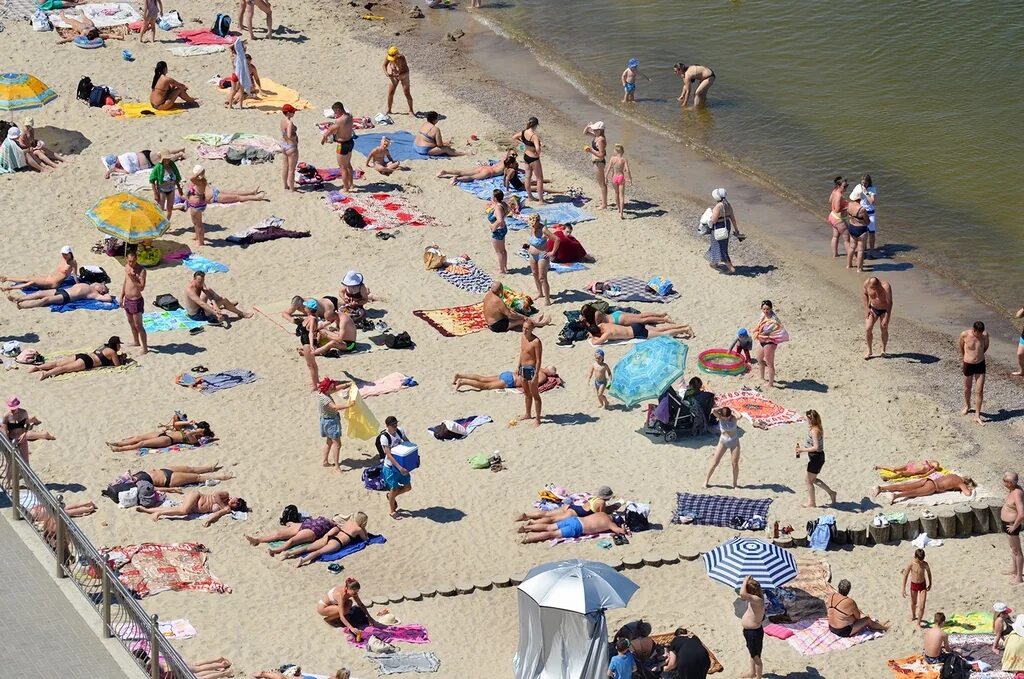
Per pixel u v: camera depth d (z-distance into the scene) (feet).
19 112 195.00
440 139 197.06
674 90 230.68
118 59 215.92
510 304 157.99
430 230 177.06
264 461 130.52
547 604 101.76
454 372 147.84
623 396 136.77
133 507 120.67
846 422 142.72
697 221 186.29
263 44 230.89
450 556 119.55
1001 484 133.49
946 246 184.24
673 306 163.12
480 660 106.73
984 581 120.67
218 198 178.40
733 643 110.83
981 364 142.82
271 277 163.53
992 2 263.90
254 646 104.42
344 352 149.79
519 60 239.71
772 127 218.59
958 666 106.83
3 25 223.71
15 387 138.51
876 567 121.90
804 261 178.50
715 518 125.49
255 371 145.28
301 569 116.37
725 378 149.28
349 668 103.19
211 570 114.32
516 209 181.78
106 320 152.46
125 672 83.71
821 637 112.16
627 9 266.36
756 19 260.83
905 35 251.60
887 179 202.39
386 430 123.85
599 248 176.24
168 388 140.77
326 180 186.80
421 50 239.50
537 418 139.44
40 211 173.06
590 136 211.61
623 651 102.63
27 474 95.09
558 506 126.72
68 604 89.30
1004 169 205.05
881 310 154.20
